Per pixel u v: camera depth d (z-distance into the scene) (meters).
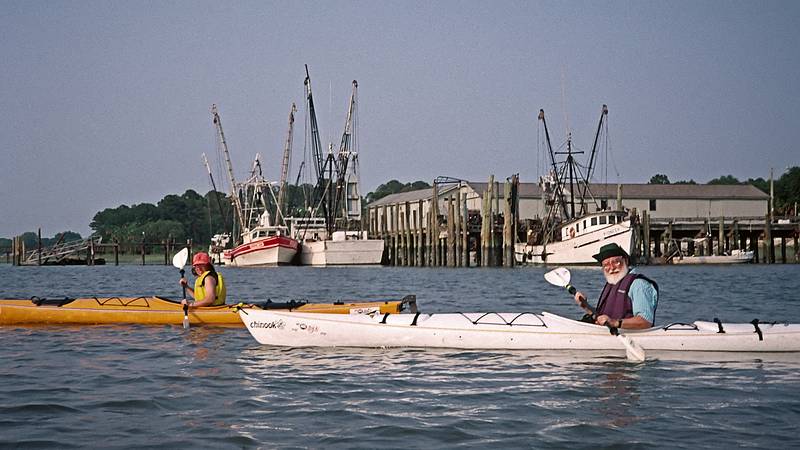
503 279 45.56
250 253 77.94
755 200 89.38
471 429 8.55
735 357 12.88
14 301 18.06
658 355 13.07
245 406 9.66
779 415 9.12
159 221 166.12
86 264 102.81
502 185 88.06
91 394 10.38
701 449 7.77
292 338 14.38
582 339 13.44
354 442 8.08
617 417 9.06
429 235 75.75
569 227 64.25
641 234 74.44
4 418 9.12
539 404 9.73
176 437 8.29
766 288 33.53
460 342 13.84
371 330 14.11
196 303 17.58
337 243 75.94
